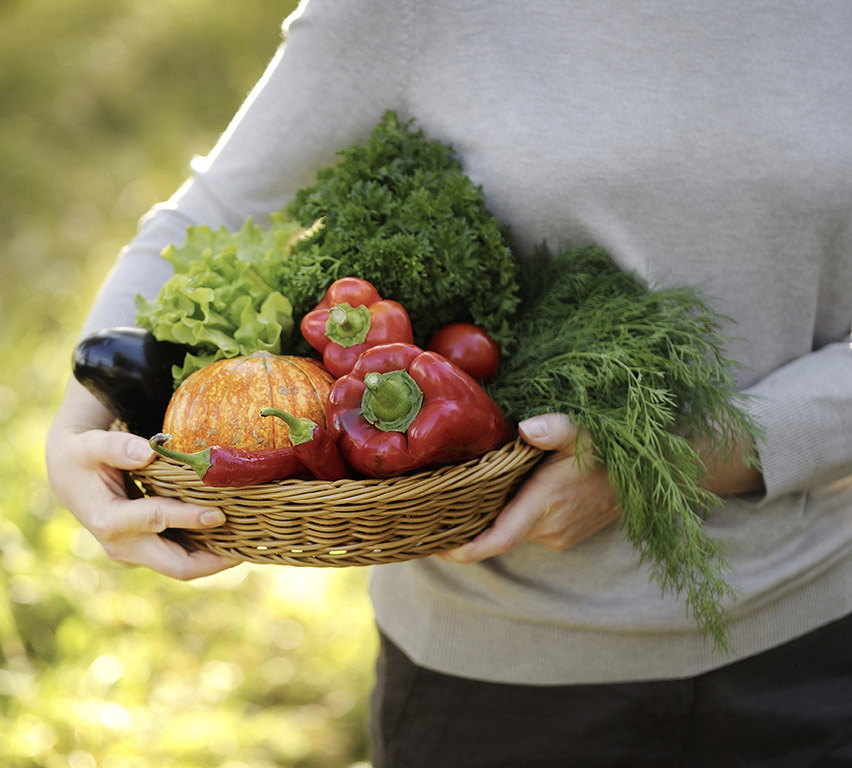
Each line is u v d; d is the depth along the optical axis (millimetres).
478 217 1249
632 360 1183
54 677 2305
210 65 6027
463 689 1415
